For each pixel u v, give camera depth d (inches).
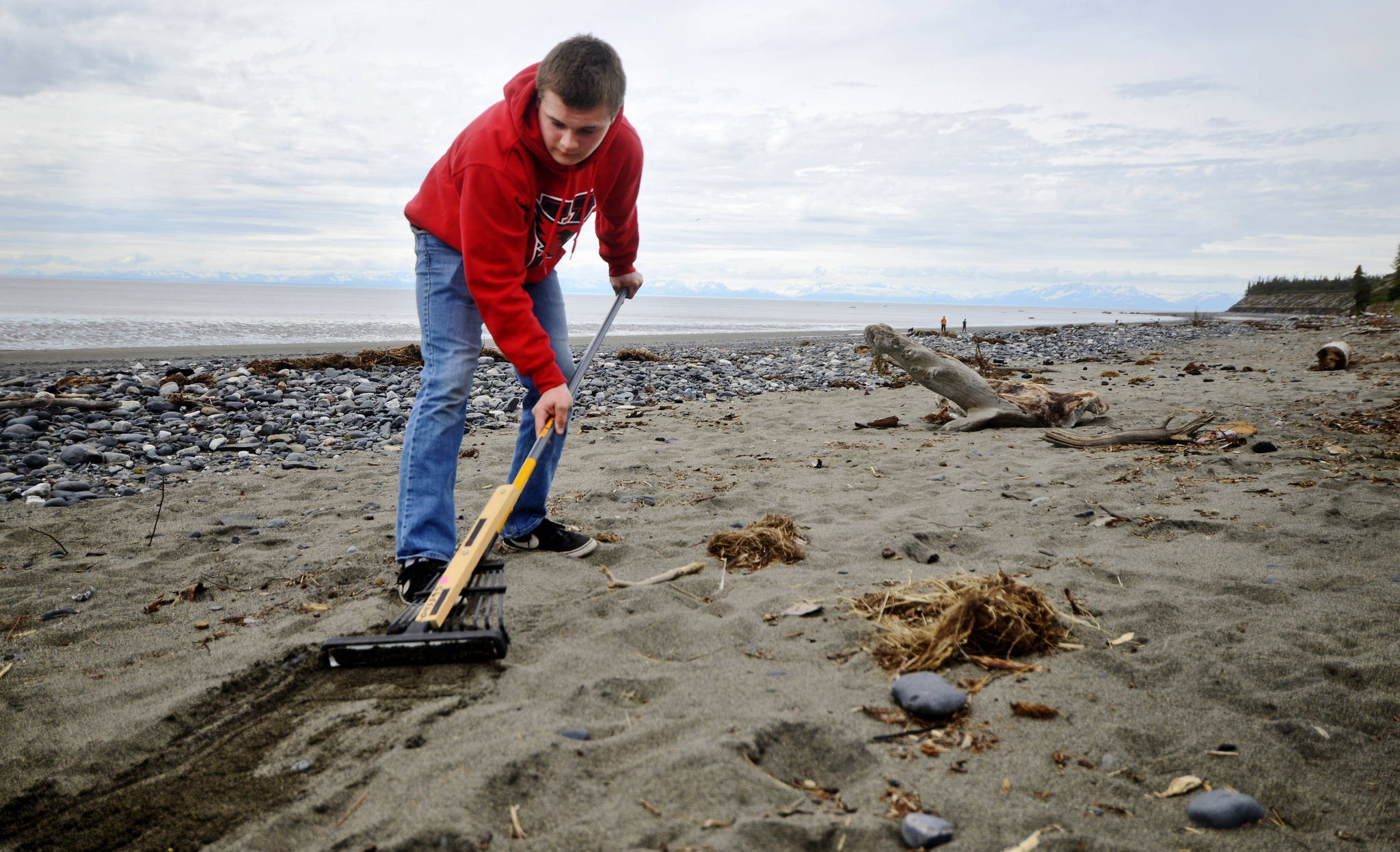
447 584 97.0
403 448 115.6
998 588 96.0
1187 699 80.0
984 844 58.2
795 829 59.4
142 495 178.2
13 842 63.9
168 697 83.6
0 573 125.9
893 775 67.4
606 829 59.8
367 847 58.8
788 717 75.2
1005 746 71.7
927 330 1235.2
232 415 274.8
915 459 210.5
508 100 105.9
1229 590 109.0
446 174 112.3
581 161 108.6
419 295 117.1
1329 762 69.9
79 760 73.4
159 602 112.5
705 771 65.9
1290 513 143.7
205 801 67.7
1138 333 1051.3
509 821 61.8
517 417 295.1
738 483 184.9
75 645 98.9
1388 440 211.2
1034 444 230.1
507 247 107.0
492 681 86.3
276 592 117.1
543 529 132.9
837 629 96.9
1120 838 59.9
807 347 776.3
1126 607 102.5
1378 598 103.7
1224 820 61.1
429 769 68.4
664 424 281.1
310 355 555.5
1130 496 162.4
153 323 1026.7
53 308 1606.8
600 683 84.2
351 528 149.9
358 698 83.7
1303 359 517.7
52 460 209.2
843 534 139.5
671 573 118.3
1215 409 291.1
